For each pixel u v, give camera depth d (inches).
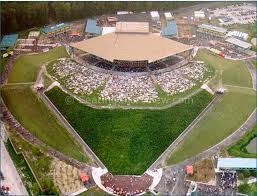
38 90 7372.1
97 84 7450.8
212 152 6151.6
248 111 7057.1
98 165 5895.7
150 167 5871.1
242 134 6545.3
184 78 7691.9
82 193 5452.8
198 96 7239.2
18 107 6998.0
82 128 6510.8
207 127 6614.2
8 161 5925.2
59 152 6107.3
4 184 5531.5
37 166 5826.8
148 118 6668.3
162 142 6264.8
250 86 7721.5
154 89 7342.5
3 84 7583.7
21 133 6461.6
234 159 5915.4
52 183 5487.2
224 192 5477.4
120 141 6245.1
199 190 5502.0
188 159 6008.9
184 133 6471.5
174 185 5585.6
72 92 7253.9
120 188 5536.4
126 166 5871.1
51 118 6737.2
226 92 7440.9
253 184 5610.2
